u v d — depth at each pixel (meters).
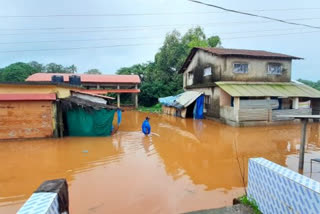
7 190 5.16
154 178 5.72
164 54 30.44
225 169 6.38
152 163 6.94
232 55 15.39
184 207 4.28
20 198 4.79
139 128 13.57
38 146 9.02
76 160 7.25
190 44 28.78
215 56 16.25
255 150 8.34
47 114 10.37
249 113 13.23
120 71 39.28
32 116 10.17
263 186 3.09
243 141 9.78
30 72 34.75
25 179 5.76
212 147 8.84
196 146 9.02
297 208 2.47
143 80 34.97
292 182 2.54
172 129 12.92
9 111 9.88
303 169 6.16
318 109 15.56
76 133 11.03
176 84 29.38
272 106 13.66
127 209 4.23
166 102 20.83
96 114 10.85
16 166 6.70
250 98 14.99
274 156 7.56
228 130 12.27
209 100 16.86
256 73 16.22
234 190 5.01
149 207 4.29
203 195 4.77
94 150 8.45
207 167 6.55
